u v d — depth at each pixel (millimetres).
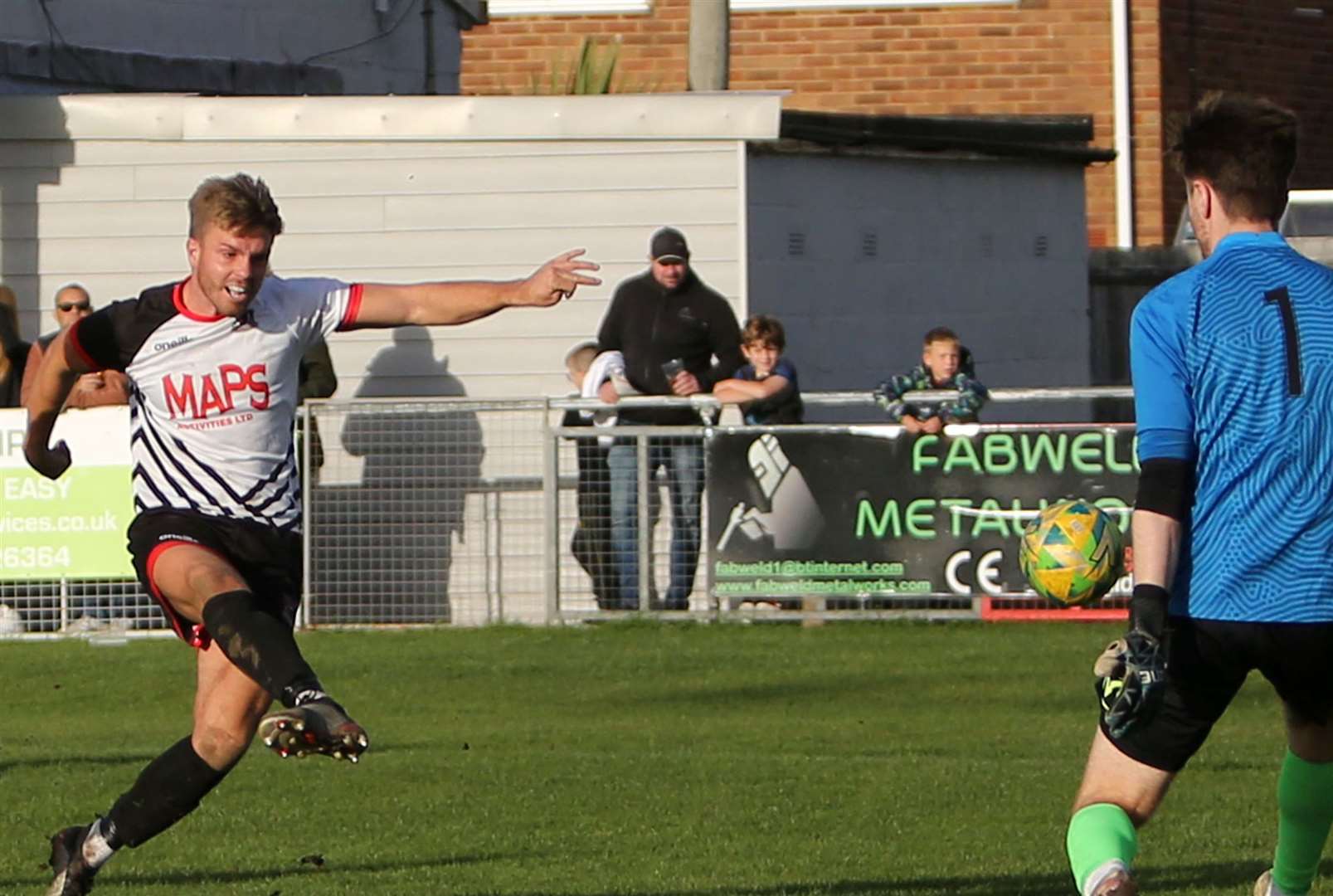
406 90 80438
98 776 33219
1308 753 19828
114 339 21359
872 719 40656
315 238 60031
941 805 30562
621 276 59438
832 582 51750
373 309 21656
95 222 60062
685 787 32188
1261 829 28500
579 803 30891
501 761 35094
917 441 51250
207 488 21453
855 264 63250
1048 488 50750
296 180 60062
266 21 74000
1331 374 17969
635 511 52531
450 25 82625
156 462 21547
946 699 43094
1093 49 88312
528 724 40344
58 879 21625
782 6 89812
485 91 91500
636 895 24328
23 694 45250
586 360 55719
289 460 21891
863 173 63375
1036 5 88438
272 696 19578
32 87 66062
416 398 55781
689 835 28328
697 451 52281
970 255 66375
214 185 20781
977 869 25812
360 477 54750
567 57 91000
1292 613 18016
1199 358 18172
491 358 59719
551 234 59500
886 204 64062
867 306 63562
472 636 52188
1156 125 88188
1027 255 68062
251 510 21578
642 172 59375
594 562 53000
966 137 65125
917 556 51406
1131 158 88250
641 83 90375
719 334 53344
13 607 52625
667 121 59156
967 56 88938
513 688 45031
